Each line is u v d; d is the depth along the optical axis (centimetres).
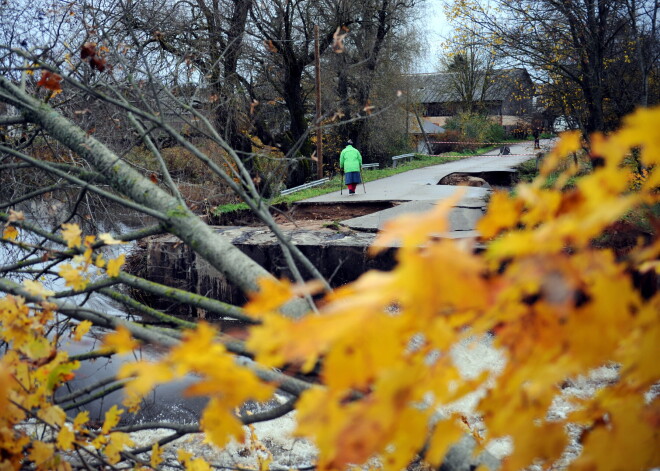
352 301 43
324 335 42
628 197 41
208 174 862
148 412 599
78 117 503
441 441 53
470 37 1281
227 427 57
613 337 47
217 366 51
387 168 2686
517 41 1176
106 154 260
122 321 200
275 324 47
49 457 154
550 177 923
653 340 46
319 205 1450
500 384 53
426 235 40
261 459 249
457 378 52
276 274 1027
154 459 204
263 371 184
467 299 40
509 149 3922
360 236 1077
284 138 2197
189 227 225
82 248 206
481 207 1239
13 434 155
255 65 1948
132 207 229
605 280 45
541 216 45
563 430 58
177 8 802
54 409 158
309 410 51
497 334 51
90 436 183
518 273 42
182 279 1048
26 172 568
